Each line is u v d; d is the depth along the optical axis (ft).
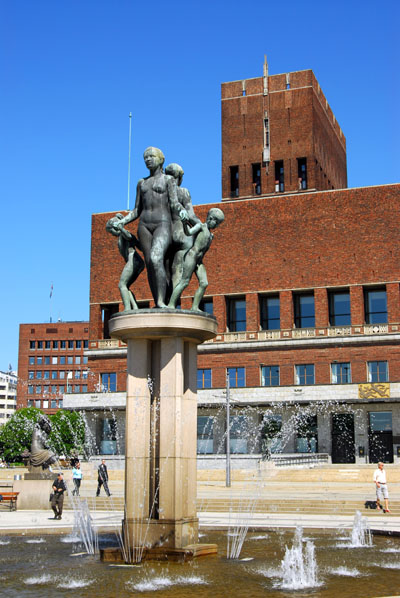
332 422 215.10
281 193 287.89
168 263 61.67
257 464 180.86
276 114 293.23
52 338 550.36
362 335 221.46
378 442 208.33
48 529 79.10
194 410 58.90
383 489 100.83
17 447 325.21
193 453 58.23
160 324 56.75
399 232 224.53
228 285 238.27
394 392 206.28
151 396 58.34
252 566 54.44
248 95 297.53
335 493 127.75
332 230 231.30
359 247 227.61
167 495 55.72
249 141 294.66
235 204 242.99
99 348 248.73
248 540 72.33
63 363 547.49
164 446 56.24
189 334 57.93
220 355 234.79
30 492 112.88
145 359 57.88
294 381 226.58
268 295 237.86
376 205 228.22
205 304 243.60
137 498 56.34
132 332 57.98
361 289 225.35
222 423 221.87
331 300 231.30
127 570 52.37
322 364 224.53
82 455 239.30
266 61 298.15
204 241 61.36
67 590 46.01
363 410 210.38
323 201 234.17
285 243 235.61
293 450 213.87
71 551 64.18
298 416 215.72
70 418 296.30
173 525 55.31
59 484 93.97
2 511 109.91
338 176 334.03
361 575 51.90
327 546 67.87
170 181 60.59
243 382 231.71
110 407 233.76
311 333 227.61
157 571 51.72
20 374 548.72
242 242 239.91
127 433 57.16
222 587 46.68
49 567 54.90
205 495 130.62
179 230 60.90
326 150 310.65
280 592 45.42
